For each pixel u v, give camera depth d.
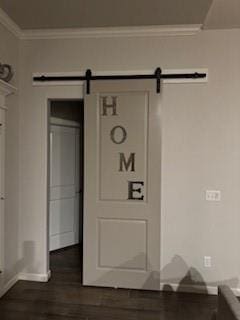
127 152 3.37
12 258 3.41
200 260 3.32
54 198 4.70
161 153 3.34
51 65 3.50
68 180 4.91
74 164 5.00
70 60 3.46
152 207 3.33
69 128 4.91
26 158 3.56
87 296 3.20
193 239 3.33
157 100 3.31
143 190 3.35
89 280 3.44
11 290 3.31
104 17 3.10
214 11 2.90
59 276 3.71
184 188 3.33
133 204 3.36
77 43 3.45
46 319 2.76
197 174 3.32
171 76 3.32
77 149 5.06
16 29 3.35
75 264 4.14
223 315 1.79
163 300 3.13
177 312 2.90
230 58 3.26
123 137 3.37
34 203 3.56
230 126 3.26
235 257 3.27
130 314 2.86
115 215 3.39
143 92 3.33
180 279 3.35
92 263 3.44
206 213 3.31
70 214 4.96
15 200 3.47
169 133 3.35
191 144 3.32
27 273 3.58
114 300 3.12
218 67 3.27
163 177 3.36
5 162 3.22
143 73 3.36
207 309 2.96
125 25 3.28
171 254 3.36
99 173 3.42
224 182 3.28
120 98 3.37
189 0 2.73
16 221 3.51
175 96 3.33
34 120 3.54
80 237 5.12
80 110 5.09
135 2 2.78
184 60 3.31
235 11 2.90
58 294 3.24
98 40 3.43
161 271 3.37
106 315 2.83
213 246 3.30
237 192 3.26
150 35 3.35
